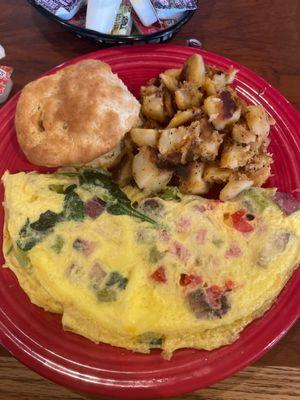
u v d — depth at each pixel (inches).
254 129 9.7
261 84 11.7
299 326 9.8
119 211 9.9
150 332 9.1
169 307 9.0
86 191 10.1
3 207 10.6
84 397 9.5
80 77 10.1
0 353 9.8
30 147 9.9
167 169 10.1
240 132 9.6
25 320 9.5
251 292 9.2
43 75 11.6
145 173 10.0
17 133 10.2
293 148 11.1
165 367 9.1
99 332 9.2
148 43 12.2
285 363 9.6
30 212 9.8
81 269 9.3
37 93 10.1
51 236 9.6
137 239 9.6
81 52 12.6
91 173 10.4
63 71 10.5
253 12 13.0
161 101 10.2
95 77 10.1
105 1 11.7
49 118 9.8
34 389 9.6
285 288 9.6
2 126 11.2
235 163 9.6
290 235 9.7
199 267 9.4
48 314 9.6
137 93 11.8
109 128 9.7
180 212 9.9
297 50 12.6
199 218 9.9
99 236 9.6
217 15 13.0
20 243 9.6
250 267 9.4
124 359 9.2
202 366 9.1
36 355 9.2
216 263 9.4
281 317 9.4
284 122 11.3
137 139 10.0
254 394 9.5
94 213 9.8
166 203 10.1
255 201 10.1
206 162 10.1
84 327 9.2
